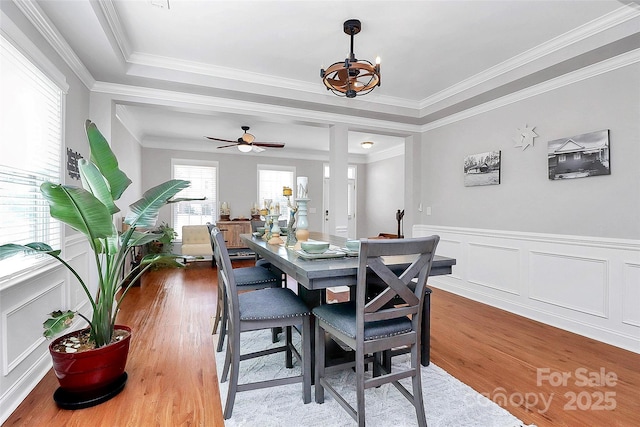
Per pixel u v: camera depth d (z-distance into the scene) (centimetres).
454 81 367
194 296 412
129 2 226
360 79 302
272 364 234
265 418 171
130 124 512
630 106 259
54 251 169
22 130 201
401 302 227
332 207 436
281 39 279
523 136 341
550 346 263
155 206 205
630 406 182
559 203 309
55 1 199
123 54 287
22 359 188
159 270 576
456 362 234
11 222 193
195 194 698
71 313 176
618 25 240
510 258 356
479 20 249
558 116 309
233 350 172
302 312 183
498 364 231
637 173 255
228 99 373
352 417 158
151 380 207
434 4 230
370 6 232
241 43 286
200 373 217
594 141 281
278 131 596
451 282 434
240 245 669
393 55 305
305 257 187
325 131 593
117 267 204
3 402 170
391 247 149
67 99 259
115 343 188
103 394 184
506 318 330
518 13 239
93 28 229
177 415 173
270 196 767
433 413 175
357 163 858
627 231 261
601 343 269
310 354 187
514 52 300
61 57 247
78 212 168
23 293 191
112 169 198
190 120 521
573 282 297
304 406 181
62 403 177
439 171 455
